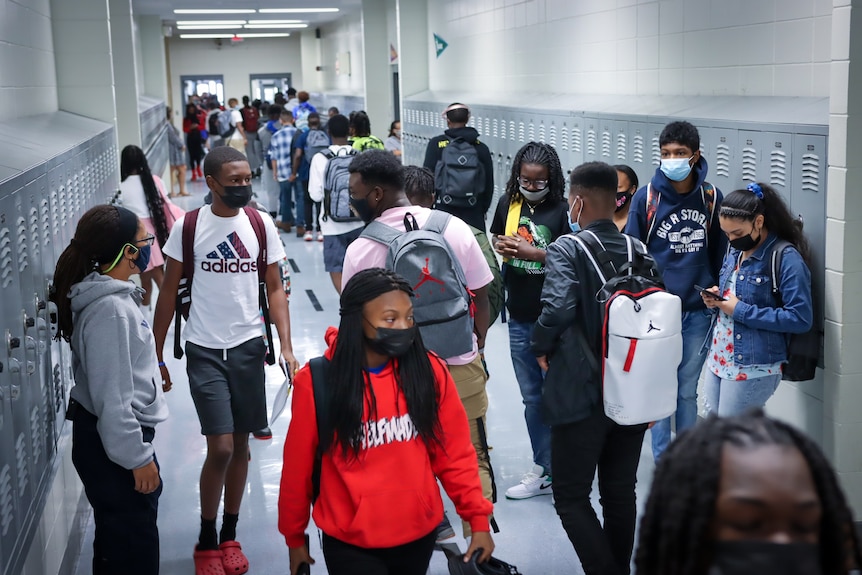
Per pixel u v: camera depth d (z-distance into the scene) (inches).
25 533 100.6
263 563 138.9
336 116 293.1
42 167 125.3
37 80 233.1
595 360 111.9
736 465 37.9
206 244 130.2
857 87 130.7
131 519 107.7
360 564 86.7
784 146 147.1
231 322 131.5
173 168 645.3
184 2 583.8
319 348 254.5
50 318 117.3
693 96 203.3
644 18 228.7
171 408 209.5
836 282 136.3
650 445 180.1
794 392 151.2
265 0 582.9
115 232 105.3
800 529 37.4
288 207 448.8
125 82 418.0
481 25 378.9
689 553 38.0
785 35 168.4
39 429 113.4
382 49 599.8
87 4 279.9
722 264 145.8
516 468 171.2
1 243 94.8
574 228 127.4
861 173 132.9
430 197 150.3
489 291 142.9
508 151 303.1
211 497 133.3
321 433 87.1
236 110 720.3
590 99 257.0
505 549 140.8
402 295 86.7
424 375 88.4
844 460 140.2
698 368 152.6
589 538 112.4
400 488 86.8
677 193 147.6
